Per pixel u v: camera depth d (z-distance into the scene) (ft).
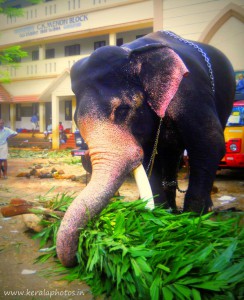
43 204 18.47
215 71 16.61
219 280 8.80
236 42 45.65
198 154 13.61
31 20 80.48
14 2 87.04
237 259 9.66
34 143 79.66
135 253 9.63
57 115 75.10
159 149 15.03
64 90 73.67
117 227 10.98
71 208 10.39
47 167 44.16
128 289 9.41
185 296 8.50
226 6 45.19
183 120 13.12
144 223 11.57
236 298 8.48
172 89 11.82
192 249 10.16
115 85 11.84
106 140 11.22
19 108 95.25
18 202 18.85
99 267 10.37
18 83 87.15
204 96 13.71
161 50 12.05
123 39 77.51
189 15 48.42
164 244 10.12
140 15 63.62
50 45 87.97
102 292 10.16
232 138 30.55
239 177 34.40
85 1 70.74
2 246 14.08
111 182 10.71
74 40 84.07
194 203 13.89
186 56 14.20
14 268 12.06
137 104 12.04
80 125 11.69
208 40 47.03
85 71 12.12
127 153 11.32
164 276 9.20
